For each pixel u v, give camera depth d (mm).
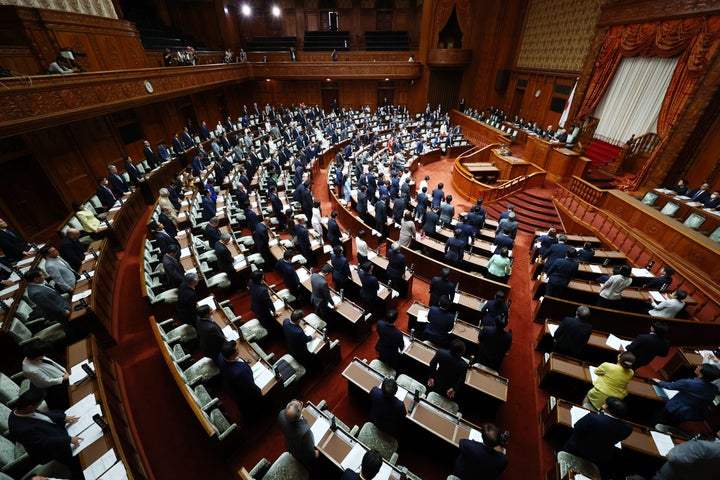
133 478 3748
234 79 22156
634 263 9336
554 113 20219
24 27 9594
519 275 9648
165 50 16000
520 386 6070
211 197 11398
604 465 4477
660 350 5086
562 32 19281
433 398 5031
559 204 13562
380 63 26531
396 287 7926
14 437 3617
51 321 6191
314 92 29391
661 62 13430
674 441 4258
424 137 24297
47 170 10078
